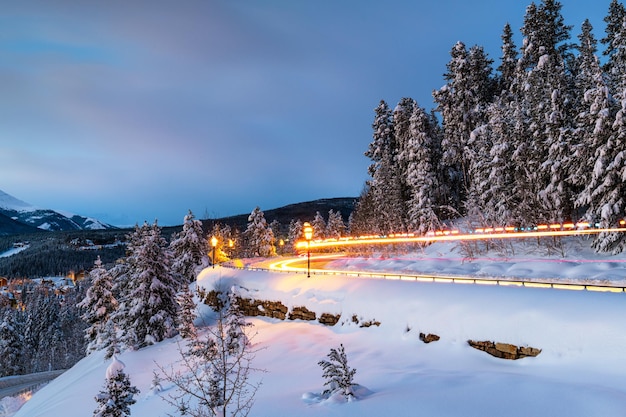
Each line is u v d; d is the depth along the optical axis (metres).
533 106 32.03
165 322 26.06
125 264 36.44
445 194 46.53
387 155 50.50
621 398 7.91
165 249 28.98
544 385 9.14
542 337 11.34
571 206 29.41
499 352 12.08
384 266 29.84
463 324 13.13
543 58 34.09
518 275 20.89
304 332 18.30
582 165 26.00
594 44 30.47
